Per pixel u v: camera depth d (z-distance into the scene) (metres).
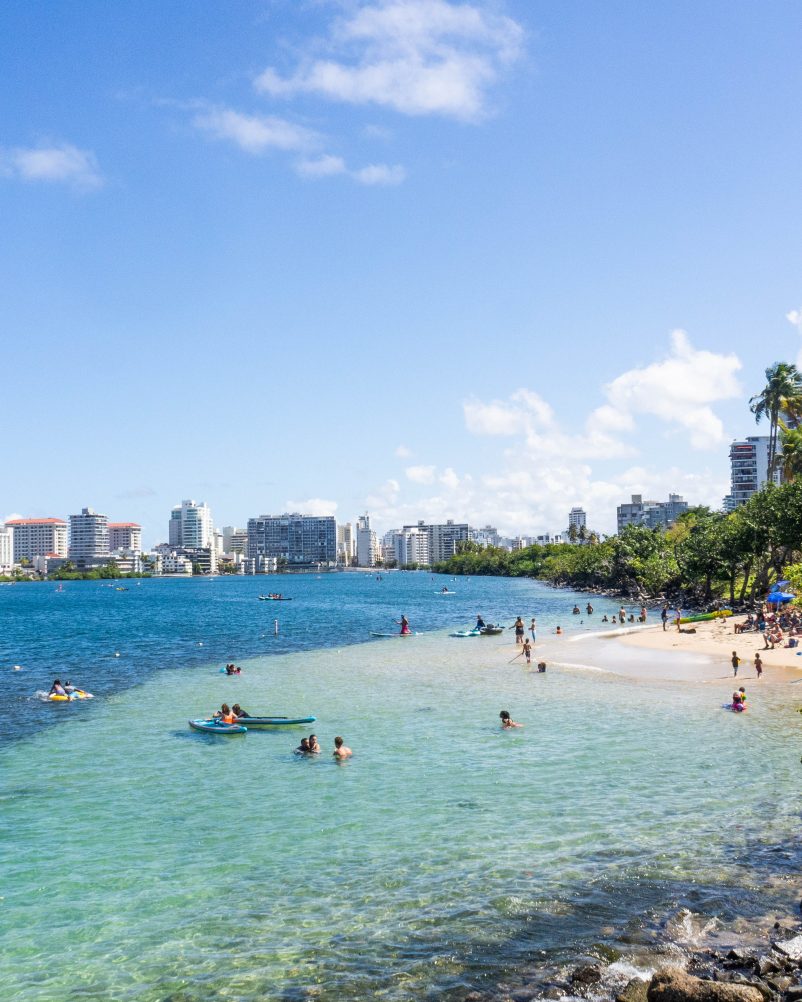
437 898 18.73
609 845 21.61
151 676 58.34
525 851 21.44
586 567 190.25
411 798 26.61
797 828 22.38
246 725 39.16
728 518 114.00
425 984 14.97
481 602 160.88
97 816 25.61
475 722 38.41
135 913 18.55
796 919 16.75
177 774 30.64
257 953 16.48
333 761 31.80
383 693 47.78
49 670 62.75
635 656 62.84
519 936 16.67
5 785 29.47
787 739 33.25
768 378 105.81
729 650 63.81
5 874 20.91
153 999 14.91
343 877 20.20
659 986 13.59
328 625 106.50
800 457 96.25
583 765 29.97
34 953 16.80
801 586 78.06
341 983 15.17
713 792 26.12
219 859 21.70
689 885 18.77
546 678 52.34
